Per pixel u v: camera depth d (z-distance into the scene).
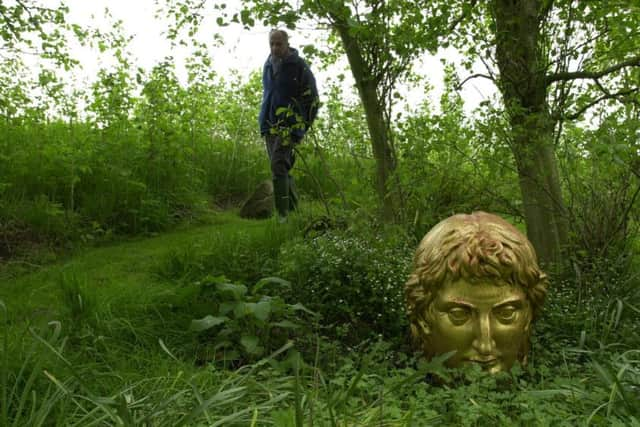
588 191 5.14
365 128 5.81
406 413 2.71
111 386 3.05
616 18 4.20
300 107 6.77
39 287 4.71
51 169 7.12
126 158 7.73
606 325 3.91
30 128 8.15
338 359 3.70
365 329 4.28
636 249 5.34
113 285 4.71
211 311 4.20
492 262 3.05
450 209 5.58
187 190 8.46
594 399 2.77
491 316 3.08
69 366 2.55
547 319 4.09
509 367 3.12
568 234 5.12
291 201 7.59
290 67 6.83
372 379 3.19
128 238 6.99
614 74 4.95
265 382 3.14
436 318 3.15
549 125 4.90
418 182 4.97
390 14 4.68
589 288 4.57
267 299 3.81
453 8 5.04
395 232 4.66
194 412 2.32
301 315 4.30
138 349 3.66
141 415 2.62
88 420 2.62
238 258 5.19
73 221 6.59
